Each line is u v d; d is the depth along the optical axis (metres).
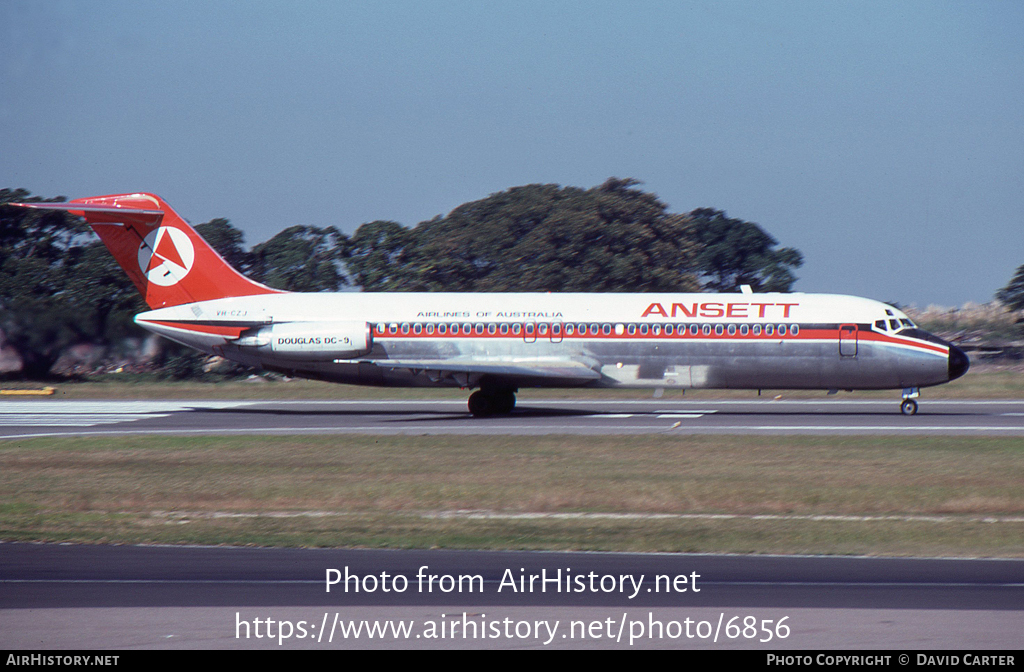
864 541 52.44
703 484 71.00
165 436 104.81
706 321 122.19
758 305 122.62
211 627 37.44
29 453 91.06
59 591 42.38
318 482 73.00
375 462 83.69
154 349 197.25
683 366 122.50
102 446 95.94
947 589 42.34
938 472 76.44
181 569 46.41
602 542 52.34
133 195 131.12
